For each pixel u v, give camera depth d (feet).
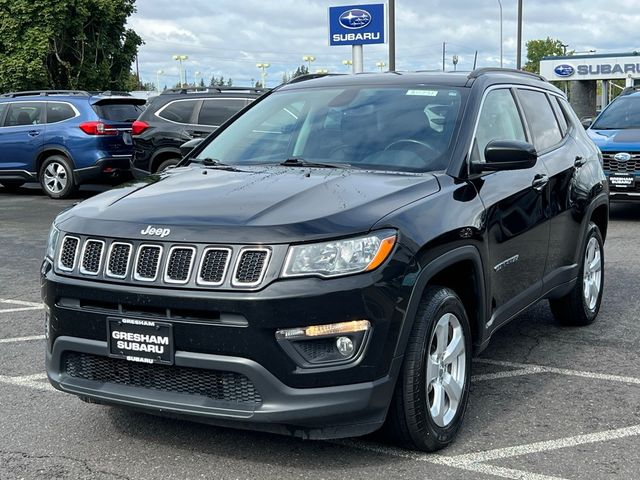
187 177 14.32
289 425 11.24
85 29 92.63
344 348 11.20
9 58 85.15
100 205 12.91
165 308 11.31
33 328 20.90
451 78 16.42
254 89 45.32
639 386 15.99
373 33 63.52
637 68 137.18
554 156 18.19
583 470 12.14
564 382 16.28
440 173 13.96
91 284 11.79
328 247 11.15
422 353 11.96
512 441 13.26
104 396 11.97
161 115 45.06
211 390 11.47
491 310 14.60
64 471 12.21
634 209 43.39
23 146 50.70
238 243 11.12
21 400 15.35
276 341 10.94
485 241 13.97
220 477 11.94
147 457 12.69
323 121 16.05
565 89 152.97
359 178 13.50
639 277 26.25
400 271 11.57
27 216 43.27
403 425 12.12
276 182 13.29
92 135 49.34
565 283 18.51
